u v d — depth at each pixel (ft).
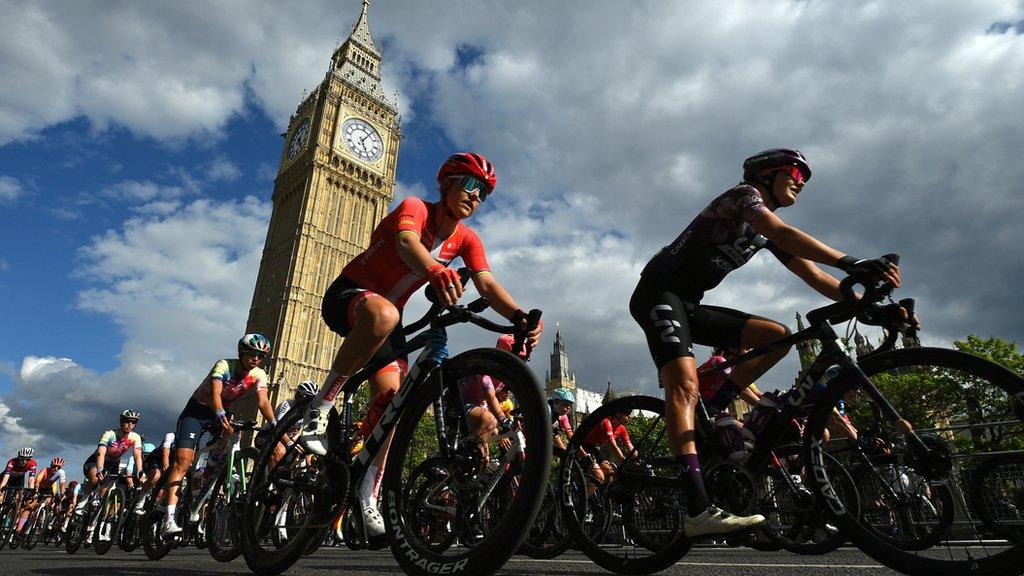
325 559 16.29
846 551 15.66
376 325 8.34
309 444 8.39
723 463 9.19
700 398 10.52
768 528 13.28
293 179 205.98
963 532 8.30
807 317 9.14
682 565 11.45
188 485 19.27
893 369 8.11
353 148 208.95
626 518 10.42
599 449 12.09
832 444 10.24
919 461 8.26
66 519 34.14
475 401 10.18
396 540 7.62
